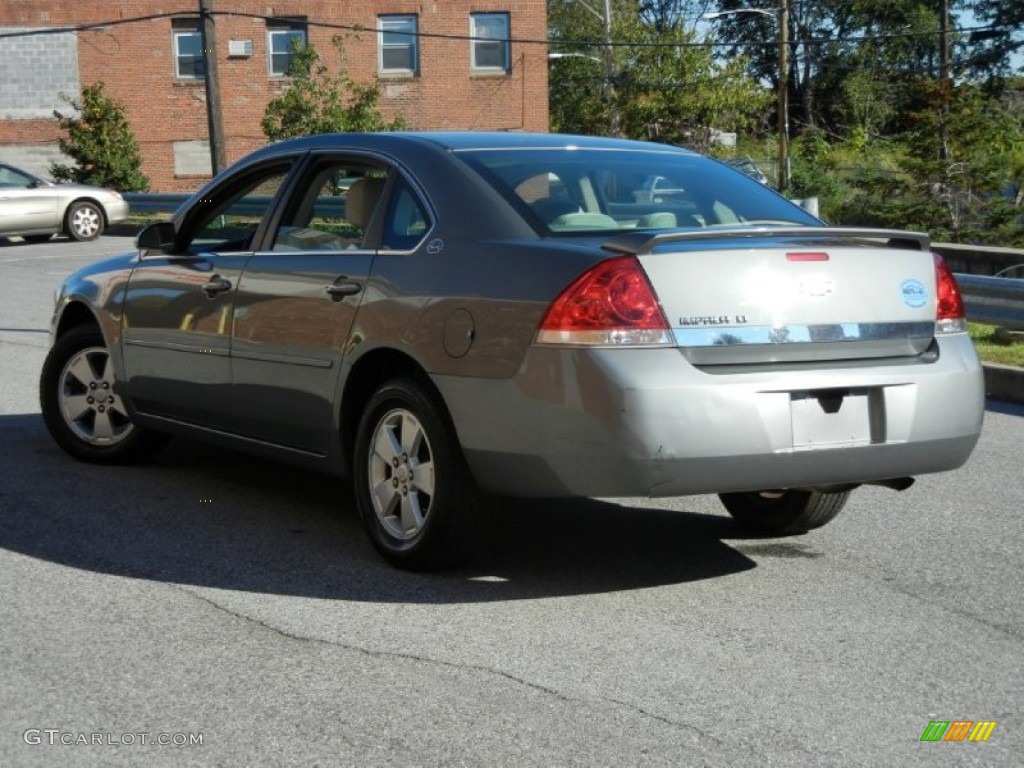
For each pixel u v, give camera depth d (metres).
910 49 69.06
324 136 6.26
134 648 4.59
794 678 4.34
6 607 5.02
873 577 5.50
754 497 6.14
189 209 6.74
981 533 6.23
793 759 3.72
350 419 5.75
